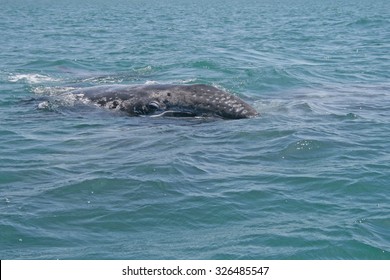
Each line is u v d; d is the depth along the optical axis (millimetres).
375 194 15703
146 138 19969
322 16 86625
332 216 14500
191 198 15359
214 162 17781
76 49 44938
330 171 17047
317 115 22953
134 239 13516
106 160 17938
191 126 21312
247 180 16469
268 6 141125
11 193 15633
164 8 128500
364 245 13188
